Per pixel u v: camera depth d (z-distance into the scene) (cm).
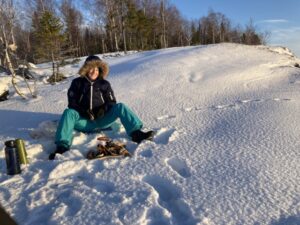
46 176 373
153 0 4244
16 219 296
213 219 277
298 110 555
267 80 833
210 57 1047
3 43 906
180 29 4991
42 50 1858
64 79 1120
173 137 468
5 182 361
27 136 509
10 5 1170
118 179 353
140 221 280
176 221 282
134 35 3588
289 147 406
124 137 484
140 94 716
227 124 509
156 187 347
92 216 290
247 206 292
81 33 4475
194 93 714
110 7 3281
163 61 995
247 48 1244
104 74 492
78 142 468
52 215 295
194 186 330
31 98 749
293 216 276
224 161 379
